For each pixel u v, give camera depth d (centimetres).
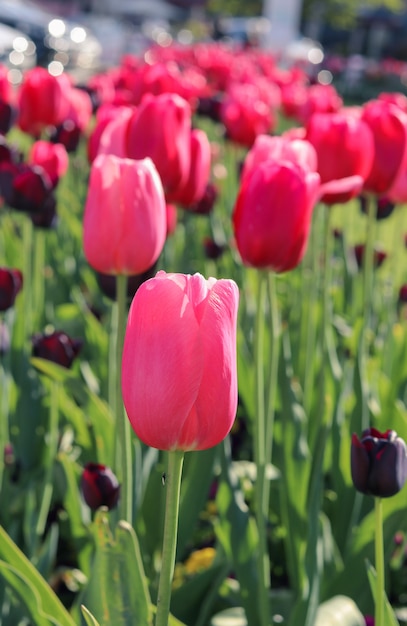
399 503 93
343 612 88
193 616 95
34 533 98
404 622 105
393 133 101
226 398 61
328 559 98
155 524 101
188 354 60
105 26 1205
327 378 118
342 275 185
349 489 107
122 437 81
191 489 96
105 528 70
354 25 1612
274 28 723
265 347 112
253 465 120
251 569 91
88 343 141
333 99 199
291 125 400
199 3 1916
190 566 108
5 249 169
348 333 146
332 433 108
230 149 221
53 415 99
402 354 121
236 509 92
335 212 277
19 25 941
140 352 61
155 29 1338
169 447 62
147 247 79
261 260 81
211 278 61
